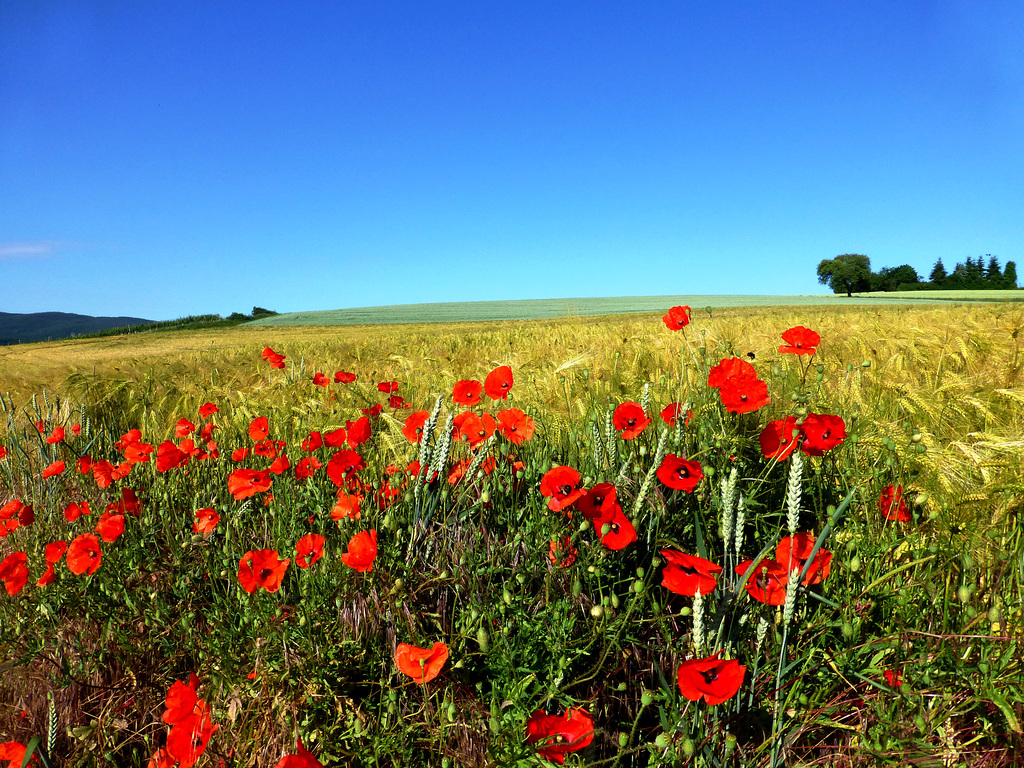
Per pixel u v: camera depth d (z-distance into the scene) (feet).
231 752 5.16
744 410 6.79
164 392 15.30
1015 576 5.05
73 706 6.04
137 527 8.04
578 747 4.33
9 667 5.73
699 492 6.44
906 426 7.81
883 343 15.43
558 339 27.32
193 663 6.37
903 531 6.04
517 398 11.95
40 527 8.96
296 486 8.41
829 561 4.93
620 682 5.15
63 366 22.48
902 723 4.30
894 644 4.78
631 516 6.18
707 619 5.07
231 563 6.79
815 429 6.06
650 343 18.24
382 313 221.46
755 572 5.09
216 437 11.47
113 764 5.19
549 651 5.42
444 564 6.44
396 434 9.43
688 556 4.57
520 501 7.48
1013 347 12.96
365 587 6.11
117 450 11.93
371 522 6.85
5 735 5.76
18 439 11.59
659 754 4.31
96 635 6.73
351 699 5.29
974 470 6.22
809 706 4.68
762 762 4.67
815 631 5.11
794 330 9.32
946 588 4.90
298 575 6.53
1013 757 4.28
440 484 6.79
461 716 4.97
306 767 4.16
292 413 12.16
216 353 30.35
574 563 5.90
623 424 6.79
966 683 4.48
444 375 15.72
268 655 5.66
